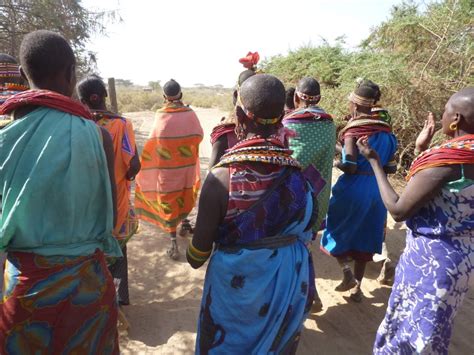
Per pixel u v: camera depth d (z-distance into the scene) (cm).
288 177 195
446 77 704
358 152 345
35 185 168
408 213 218
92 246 192
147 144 450
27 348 186
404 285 233
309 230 216
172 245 462
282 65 1103
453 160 201
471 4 744
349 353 320
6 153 169
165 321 350
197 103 2631
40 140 171
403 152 695
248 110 191
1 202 175
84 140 178
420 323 223
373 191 348
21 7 916
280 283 196
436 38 766
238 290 194
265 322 197
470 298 388
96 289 193
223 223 194
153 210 462
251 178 188
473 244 215
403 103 696
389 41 867
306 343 329
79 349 192
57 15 940
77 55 1038
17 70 315
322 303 382
